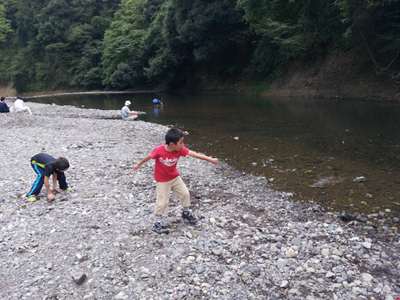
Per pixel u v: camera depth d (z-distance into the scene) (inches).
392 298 127.5
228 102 886.4
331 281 139.7
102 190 250.5
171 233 182.9
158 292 134.5
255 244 169.9
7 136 452.8
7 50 2453.2
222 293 133.1
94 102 1120.8
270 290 134.9
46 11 2059.5
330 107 647.8
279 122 536.7
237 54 1252.5
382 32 694.5
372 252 162.9
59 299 132.0
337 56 847.1
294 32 885.8
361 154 333.4
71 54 2032.5
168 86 1545.3
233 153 369.1
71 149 378.0
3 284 141.6
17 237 180.5
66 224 194.5
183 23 1138.0
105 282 141.3
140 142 421.1
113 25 1758.1
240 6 888.3
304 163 318.0
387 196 233.8
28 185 260.1
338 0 687.1
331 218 204.4
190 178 286.0
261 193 250.1
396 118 493.0
